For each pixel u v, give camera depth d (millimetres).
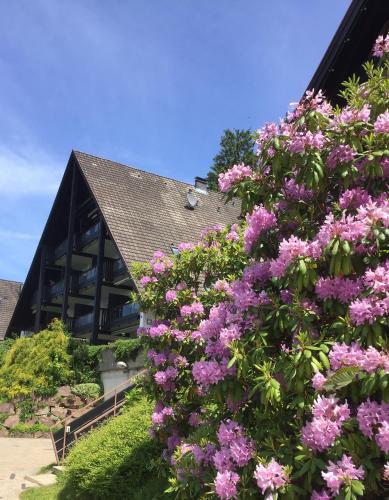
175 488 3955
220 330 3492
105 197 20812
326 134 3164
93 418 9734
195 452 3691
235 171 3592
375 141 3053
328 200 3395
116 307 23344
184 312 5516
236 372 3254
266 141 3422
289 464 2768
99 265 23062
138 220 20359
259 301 3223
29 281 30438
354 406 2721
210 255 5863
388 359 2416
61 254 27422
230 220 24266
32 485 8508
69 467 6793
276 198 3465
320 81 8055
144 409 7277
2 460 11141
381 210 2748
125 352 16250
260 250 3521
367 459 2523
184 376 5422
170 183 24625
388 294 2594
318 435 2562
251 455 3016
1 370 19203
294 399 2873
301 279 2867
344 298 2865
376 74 3383
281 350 3109
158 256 6344
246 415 3422
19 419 16797
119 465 6266
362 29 7535
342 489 2463
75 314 27703
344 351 2635
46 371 17781
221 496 2967
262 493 2779
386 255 2855
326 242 2844
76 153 23094
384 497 2646
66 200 26875
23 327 32625
